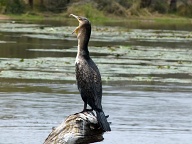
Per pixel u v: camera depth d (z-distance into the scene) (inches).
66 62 1075.3
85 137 368.2
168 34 1900.8
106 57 1190.3
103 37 1674.5
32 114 674.8
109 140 585.6
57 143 366.3
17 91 797.2
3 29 1782.7
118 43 1505.9
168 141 589.9
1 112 680.4
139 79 927.7
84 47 389.7
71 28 1923.0
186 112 711.1
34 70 971.3
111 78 924.0
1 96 762.8
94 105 379.2
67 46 1379.2
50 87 832.9
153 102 759.1
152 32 1968.5
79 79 385.7
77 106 724.0
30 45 1368.1
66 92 802.2
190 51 1384.1
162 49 1401.3
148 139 593.6
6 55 1162.6
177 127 641.6
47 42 1459.2
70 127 367.2
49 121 647.1
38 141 573.0
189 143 586.6
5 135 590.2
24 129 611.5
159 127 637.9
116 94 802.8
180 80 936.3
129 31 1955.0
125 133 612.4
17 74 927.7
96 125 367.9
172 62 1157.7
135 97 787.4
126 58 1189.1
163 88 860.0
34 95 775.1
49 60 1099.3
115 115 682.8
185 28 2305.6
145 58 1205.1
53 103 734.5
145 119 669.3
